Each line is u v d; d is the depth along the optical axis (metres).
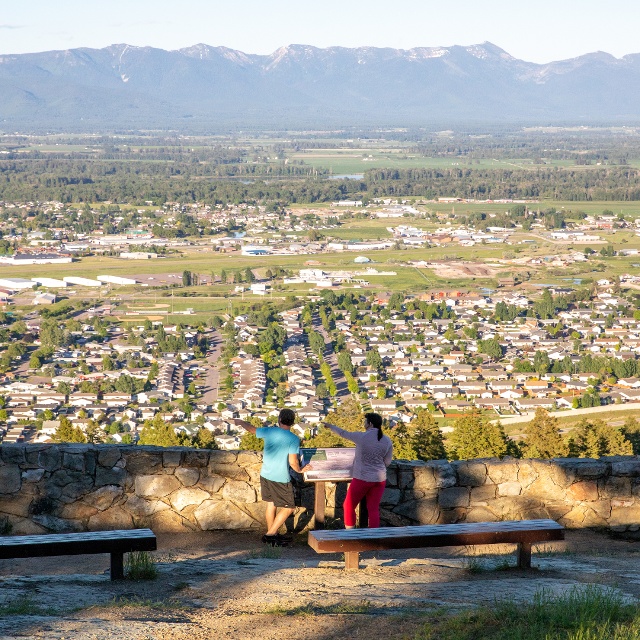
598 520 18.38
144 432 58.03
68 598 12.06
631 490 18.47
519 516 18.14
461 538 13.84
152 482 17.42
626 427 58.12
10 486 16.92
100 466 17.30
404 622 10.77
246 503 17.62
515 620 10.64
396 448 43.78
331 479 16.48
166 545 16.70
